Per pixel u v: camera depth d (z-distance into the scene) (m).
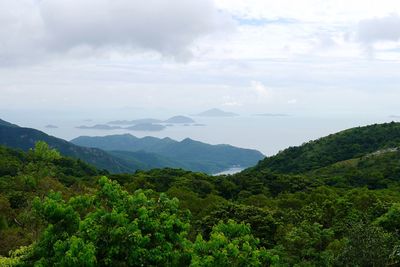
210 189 68.19
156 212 12.93
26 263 12.27
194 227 34.59
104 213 12.31
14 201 34.75
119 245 11.59
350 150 120.62
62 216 12.38
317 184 74.25
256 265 11.78
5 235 24.83
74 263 10.59
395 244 19.94
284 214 37.50
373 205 34.44
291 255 25.66
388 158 99.81
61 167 85.00
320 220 35.12
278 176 78.88
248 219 34.22
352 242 19.02
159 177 73.00
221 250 11.62
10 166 68.38
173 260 11.95
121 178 72.06
